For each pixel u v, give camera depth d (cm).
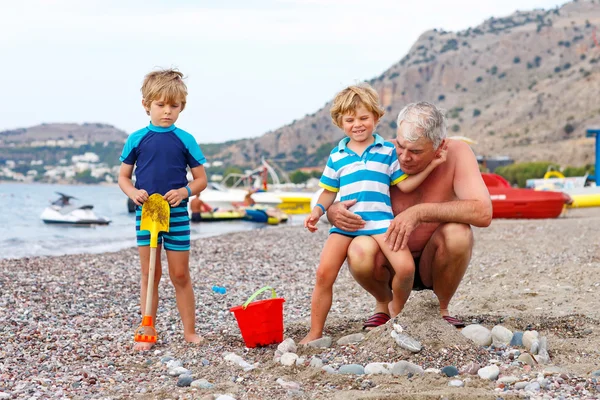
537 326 444
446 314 432
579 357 368
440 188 414
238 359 382
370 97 405
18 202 4828
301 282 811
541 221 1670
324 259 410
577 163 13450
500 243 1133
